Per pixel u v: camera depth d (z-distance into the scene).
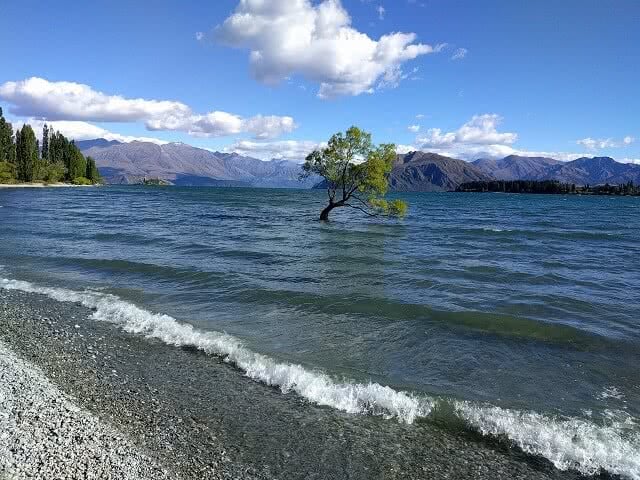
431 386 10.91
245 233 41.97
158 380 10.78
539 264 28.70
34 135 167.62
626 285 22.66
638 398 10.52
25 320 14.91
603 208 119.12
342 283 21.39
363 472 7.69
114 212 65.19
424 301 18.31
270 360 11.95
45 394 9.45
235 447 8.21
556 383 11.23
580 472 7.83
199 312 16.36
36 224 44.84
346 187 48.66
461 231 49.97
